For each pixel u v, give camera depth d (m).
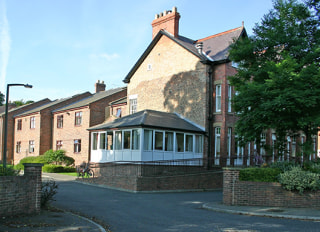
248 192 13.94
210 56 26.56
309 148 14.40
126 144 23.41
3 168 10.31
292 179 13.14
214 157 23.25
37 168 10.64
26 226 8.62
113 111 34.88
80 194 17.17
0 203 9.27
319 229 9.39
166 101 27.92
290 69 13.64
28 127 42.47
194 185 22.19
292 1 15.61
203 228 9.51
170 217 11.34
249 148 26.66
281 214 11.60
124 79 31.81
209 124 25.06
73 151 35.75
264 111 14.07
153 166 21.81
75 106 36.31
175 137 23.84
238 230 9.23
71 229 8.68
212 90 25.41
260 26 16.47
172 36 28.05
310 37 15.71
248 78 16.78
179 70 27.22
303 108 13.79
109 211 12.40
